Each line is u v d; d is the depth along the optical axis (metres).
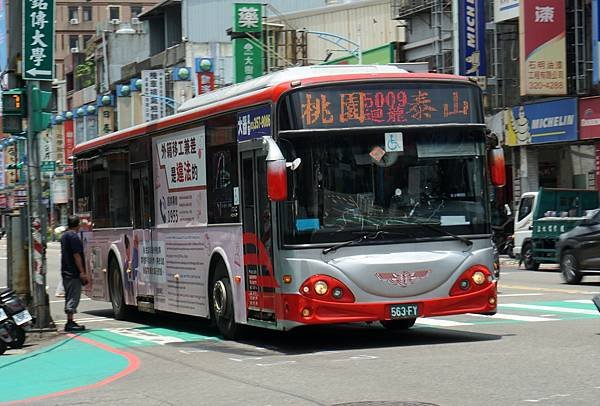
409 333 20.20
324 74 17.98
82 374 16.31
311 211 16.92
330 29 79.06
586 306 24.95
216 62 86.50
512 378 13.55
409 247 17.27
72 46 190.50
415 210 17.36
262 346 18.84
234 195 19.16
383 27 74.94
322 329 21.64
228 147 19.38
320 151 17.06
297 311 16.83
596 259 32.66
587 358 15.27
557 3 47.81
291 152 17.00
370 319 16.94
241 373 15.21
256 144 18.00
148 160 23.91
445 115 17.70
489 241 17.83
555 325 20.55
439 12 59.28
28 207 23.34
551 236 41.94
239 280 19.11
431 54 62.34
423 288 17.17
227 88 20.59
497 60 53.31
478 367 14.68
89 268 29.12
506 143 52.78
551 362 14.94
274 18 82.25
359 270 16.86
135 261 25.11
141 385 14.59
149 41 107.62
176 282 22.39
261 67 75.44
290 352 17.72
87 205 29.17
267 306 17.81
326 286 16.78
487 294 17.72
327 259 16.89
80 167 29.80
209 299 20.80
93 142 28.38
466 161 17.78
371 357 16.39
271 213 17.36
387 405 11.84
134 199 25.03
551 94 48.16
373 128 17.28
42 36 22.69
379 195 17.23
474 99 17.94
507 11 51.81
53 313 30.36
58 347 20.45
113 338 21.81
